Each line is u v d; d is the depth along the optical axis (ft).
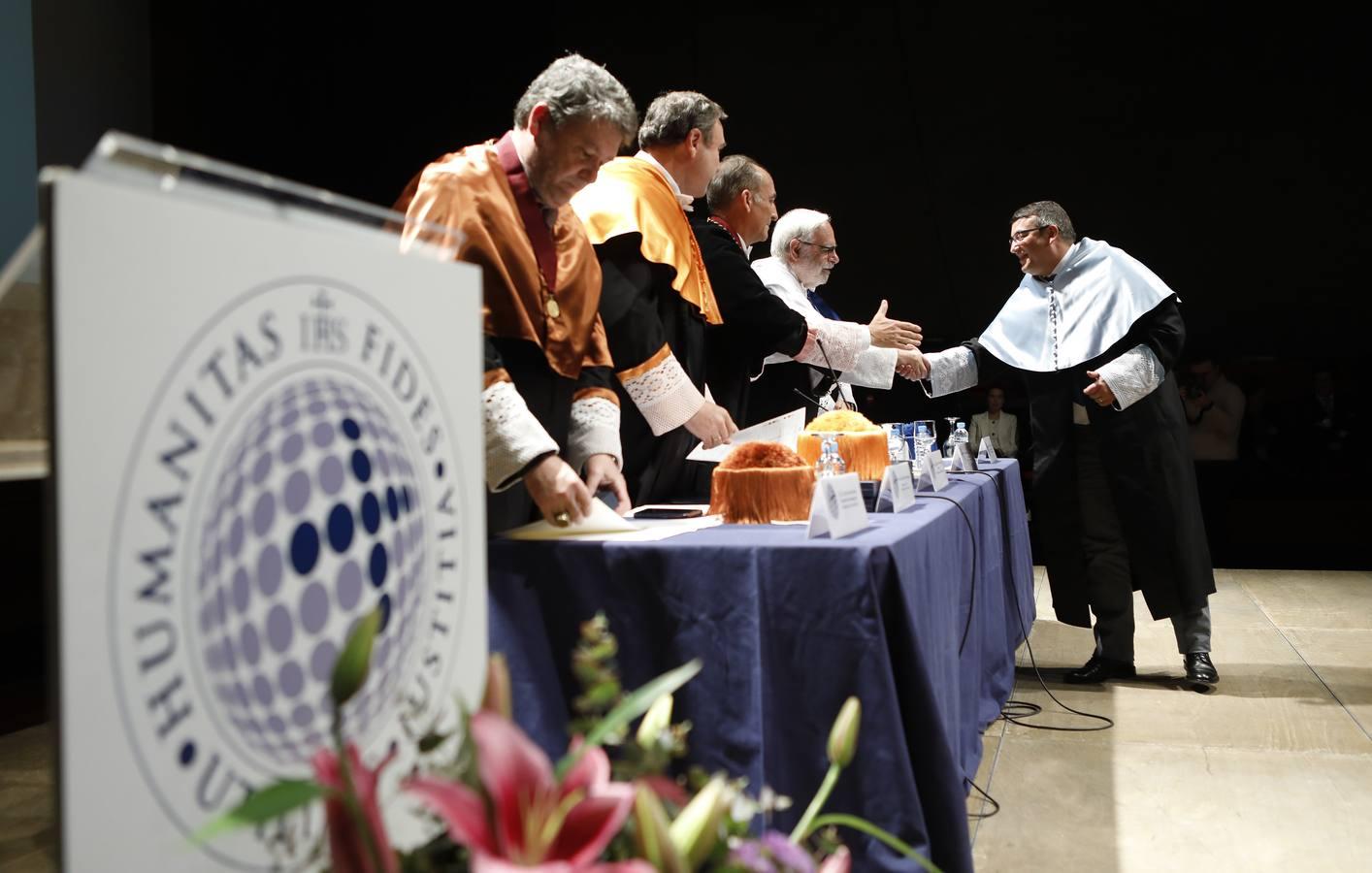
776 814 5.28
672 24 23.89
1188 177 23.53
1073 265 13.05
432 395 2.79
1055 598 13.10
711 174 10.01
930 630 6.26
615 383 8.59
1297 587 20.94
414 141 23.20
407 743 2.65
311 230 2.35
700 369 9.45
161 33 20.74
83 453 1.84
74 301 1.83
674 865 1.92
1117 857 7.40
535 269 6.39
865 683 5.22
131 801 1.93
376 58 22.70
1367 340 23.81
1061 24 22.93
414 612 2.69
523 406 5.74
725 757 5.38
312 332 2.35
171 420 2.00
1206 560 12.51
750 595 5.42
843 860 2.70
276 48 21.93
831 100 24.32
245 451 2.17
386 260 2.60
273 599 2.24
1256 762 9.57
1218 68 22.62
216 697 2.10
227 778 2.13
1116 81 23.16
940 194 24.81
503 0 22.90
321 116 22.70
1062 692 12.37
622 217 8.69
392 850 2.19
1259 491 24.30
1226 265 24.04
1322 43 21.99
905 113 24.18
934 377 13.67
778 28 23.84
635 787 2.02
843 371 11.30
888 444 8.77
